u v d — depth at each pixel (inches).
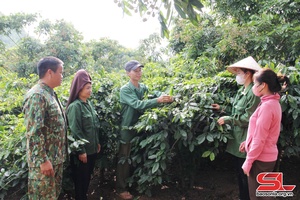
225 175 125.0
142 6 58.7
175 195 110.5
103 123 113.3
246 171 75.9
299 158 133.9
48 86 78.2
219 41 167.6
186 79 126.3
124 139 108.0
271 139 76.0
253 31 150.6
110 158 123.9
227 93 104.4
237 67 89.7
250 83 88.4
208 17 202.2
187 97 102.3
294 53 140.5
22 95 136.7
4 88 135.8
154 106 104.5
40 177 74.5
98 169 134.7
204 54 162.7
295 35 136.3
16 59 307.4
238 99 92.9
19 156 100.3
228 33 156.6
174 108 98.7
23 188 102.4
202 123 101.6
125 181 109.5
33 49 322.3
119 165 109.6
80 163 96.0
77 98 97.0
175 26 200.1
